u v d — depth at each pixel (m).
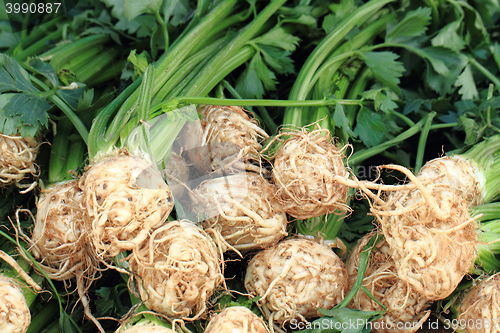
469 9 1.48
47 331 1.26
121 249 1.21
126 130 1.24
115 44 1.46
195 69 1.34
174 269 1.20
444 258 1.22
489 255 1.27
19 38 1.51
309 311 1.26
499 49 1.49
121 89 1.42
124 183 1.20
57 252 1.26
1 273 1.23
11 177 1.30
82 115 1.36
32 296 1.26
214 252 1.23
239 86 1.38
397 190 1.24
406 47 1.43
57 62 1.39
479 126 1.36
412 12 1.42
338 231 1.34
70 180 1.30
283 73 1.40
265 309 1.26
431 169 1.29
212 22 1.36
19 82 1.30
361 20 1.43
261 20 1.38
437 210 1.21
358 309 1.27
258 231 1.26
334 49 1.42
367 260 1.26
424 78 1.48
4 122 1.27
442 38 1.44
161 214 1.21
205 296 1.22
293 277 1.25
